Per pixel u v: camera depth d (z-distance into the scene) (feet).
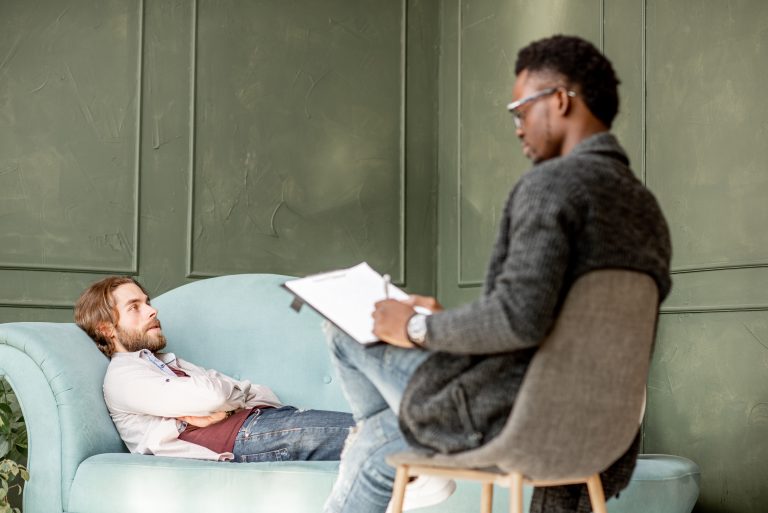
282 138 15.46
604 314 4.68
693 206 11.52
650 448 12.24
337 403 10.61
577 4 13.65
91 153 13.80
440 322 4.75
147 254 14.17
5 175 13.14
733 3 11.09
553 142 5.13
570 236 4.62
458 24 16.39
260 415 9.48
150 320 10.06
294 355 10.71
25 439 11.24
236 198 14.98
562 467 4.75
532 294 4.45
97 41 13.97
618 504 8.52
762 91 10.65
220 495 8.34
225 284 11.14
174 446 9.15
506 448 4.65
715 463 11.20
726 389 11.08
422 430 4.89
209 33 14.96
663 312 12.05
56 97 13.58
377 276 5.70
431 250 16.69
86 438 8.77
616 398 4.80
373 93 16.30
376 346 5.40
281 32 15.57
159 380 9.29
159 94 14.44
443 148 16.70
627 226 4.76
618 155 5.04
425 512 8.30
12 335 8.92
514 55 15.01
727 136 11.07
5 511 10.04
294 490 8.32
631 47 12.60
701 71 11.46
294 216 15.46
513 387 4.79
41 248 13.32
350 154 16.02
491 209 15.38
